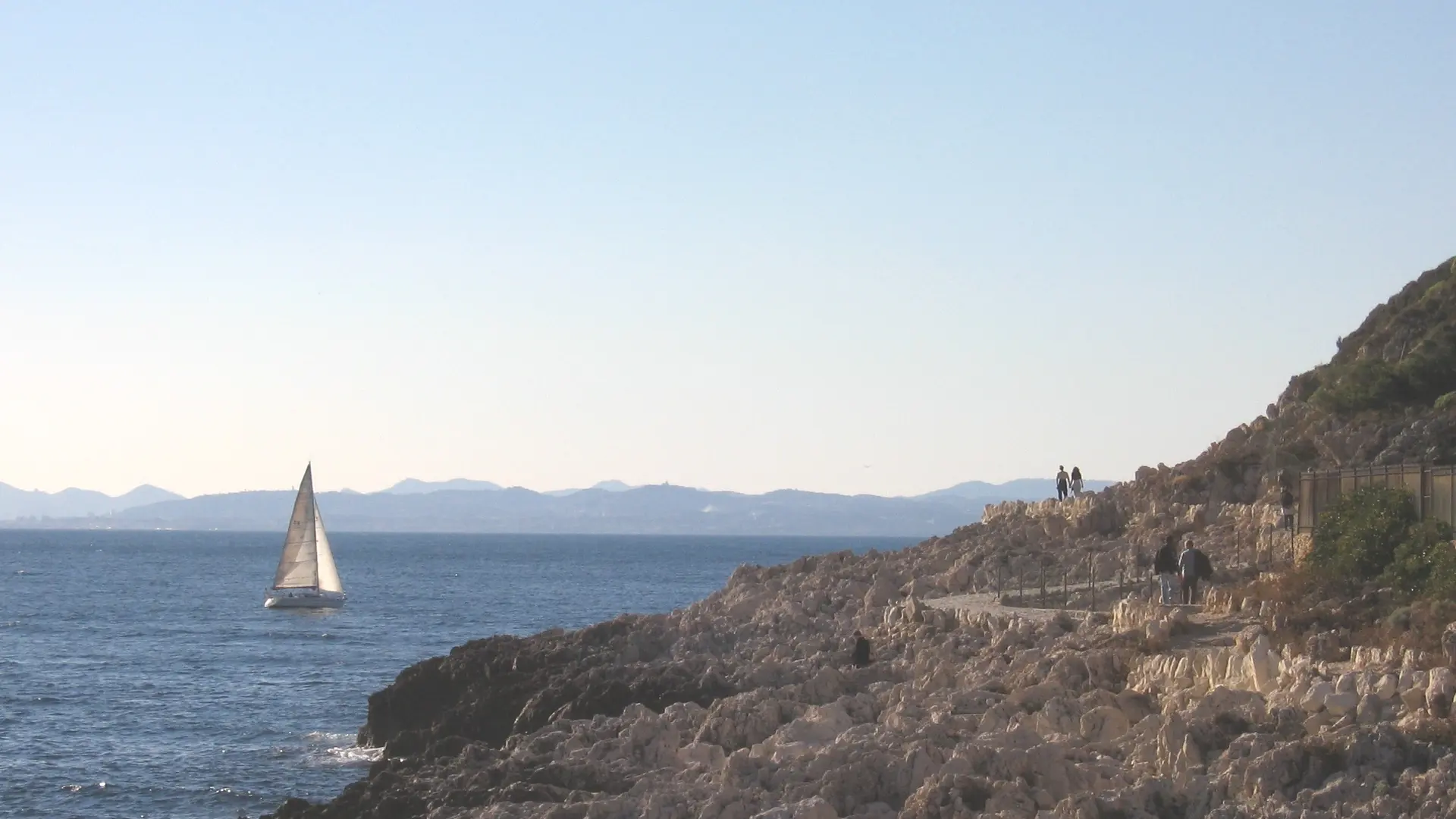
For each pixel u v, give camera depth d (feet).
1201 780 97.60
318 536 477.77
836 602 206.49
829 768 110.01
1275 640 123.54
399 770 141.59
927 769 106.11
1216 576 162.20
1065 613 158.10
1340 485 165.78
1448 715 97.91
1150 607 141.38
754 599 215.51
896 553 241.55
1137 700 117.39
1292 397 252.83
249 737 220.43
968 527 249.14
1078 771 103.14
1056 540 216.74
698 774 119.14
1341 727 99.55
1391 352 249.96
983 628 161.27
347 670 302.66
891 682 147.33
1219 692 109.40
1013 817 95.30
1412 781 91.35
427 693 207.82
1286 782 95.66
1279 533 177.99
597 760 127.75
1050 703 117.50
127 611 461.37
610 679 174.29
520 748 137.69
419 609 481.46
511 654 204.64
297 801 137.49
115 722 233.14
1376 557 142.51
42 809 176.55
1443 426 201.26
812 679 148.77
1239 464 221.66
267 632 388.16
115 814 174.70
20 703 250.16
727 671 172.86
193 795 182.80
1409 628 119.34
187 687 273.13
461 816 115.85
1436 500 146.30
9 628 394.32
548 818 110.01
